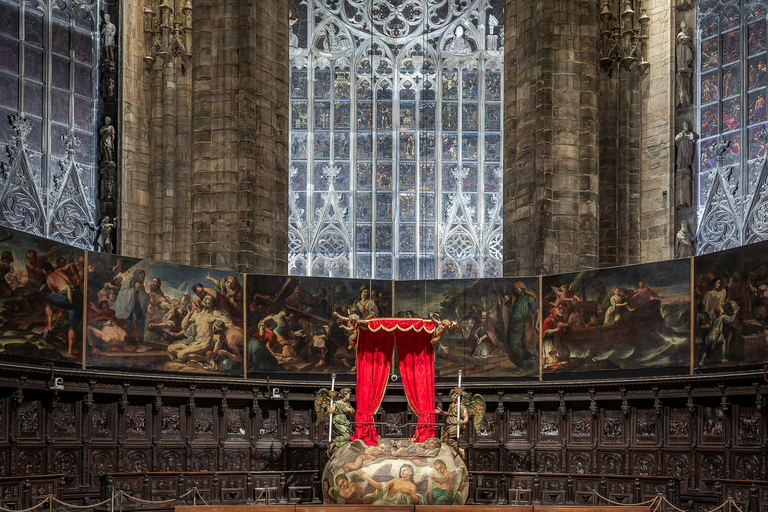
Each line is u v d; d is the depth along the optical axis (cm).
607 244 3803
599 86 3872
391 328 2658
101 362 2916
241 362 3206
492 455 3278
